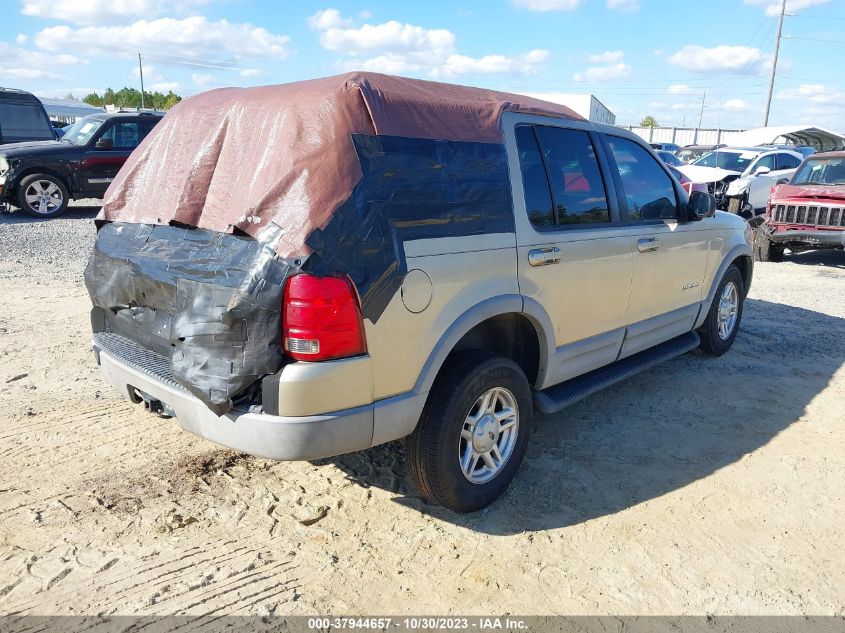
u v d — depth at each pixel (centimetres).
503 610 264
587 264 378
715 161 1750
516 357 373
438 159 298
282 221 259
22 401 436
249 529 310
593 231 386
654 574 288
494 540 309
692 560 299
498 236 320
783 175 1516
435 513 329
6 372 484
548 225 356
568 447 404
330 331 253
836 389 509
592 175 397
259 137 287
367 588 274
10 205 1315
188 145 320
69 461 362
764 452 403
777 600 275
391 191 276
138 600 261
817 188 1048
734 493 355
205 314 263
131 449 378
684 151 2033
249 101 305
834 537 319
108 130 1303
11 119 1518
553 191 363
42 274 800
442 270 291
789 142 2419
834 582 287
